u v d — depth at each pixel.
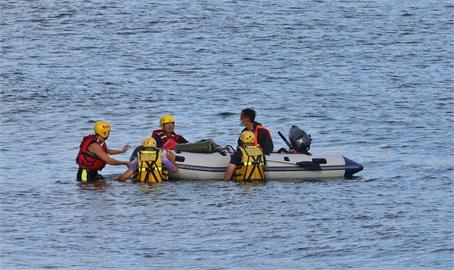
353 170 72.44
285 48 138.75
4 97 105.75
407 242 55.62
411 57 133.25
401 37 149.25
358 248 54.72
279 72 121.94
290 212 62.12
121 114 98.88
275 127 94.81
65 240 56.59
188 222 60.06
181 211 62.50
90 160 70.94
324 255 53.59
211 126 94.00
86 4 173.12
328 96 108.12
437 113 99.75
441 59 131.88
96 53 134.00
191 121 96.06
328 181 71.00
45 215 61.81
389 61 130.12
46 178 72.56
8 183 70.88
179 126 93.88
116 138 89.06
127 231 58.31
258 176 70.62
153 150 70.69
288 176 71.56
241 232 57.97
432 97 107.75
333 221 60.06
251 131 72.44
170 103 104.06
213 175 71.12
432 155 81.38
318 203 64.38
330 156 72.81
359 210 62.50
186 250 54.75
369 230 58.03
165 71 122.19
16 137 88.62
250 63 127.75
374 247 54.81
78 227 59.19
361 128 93.12
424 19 166.38
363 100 106.06
